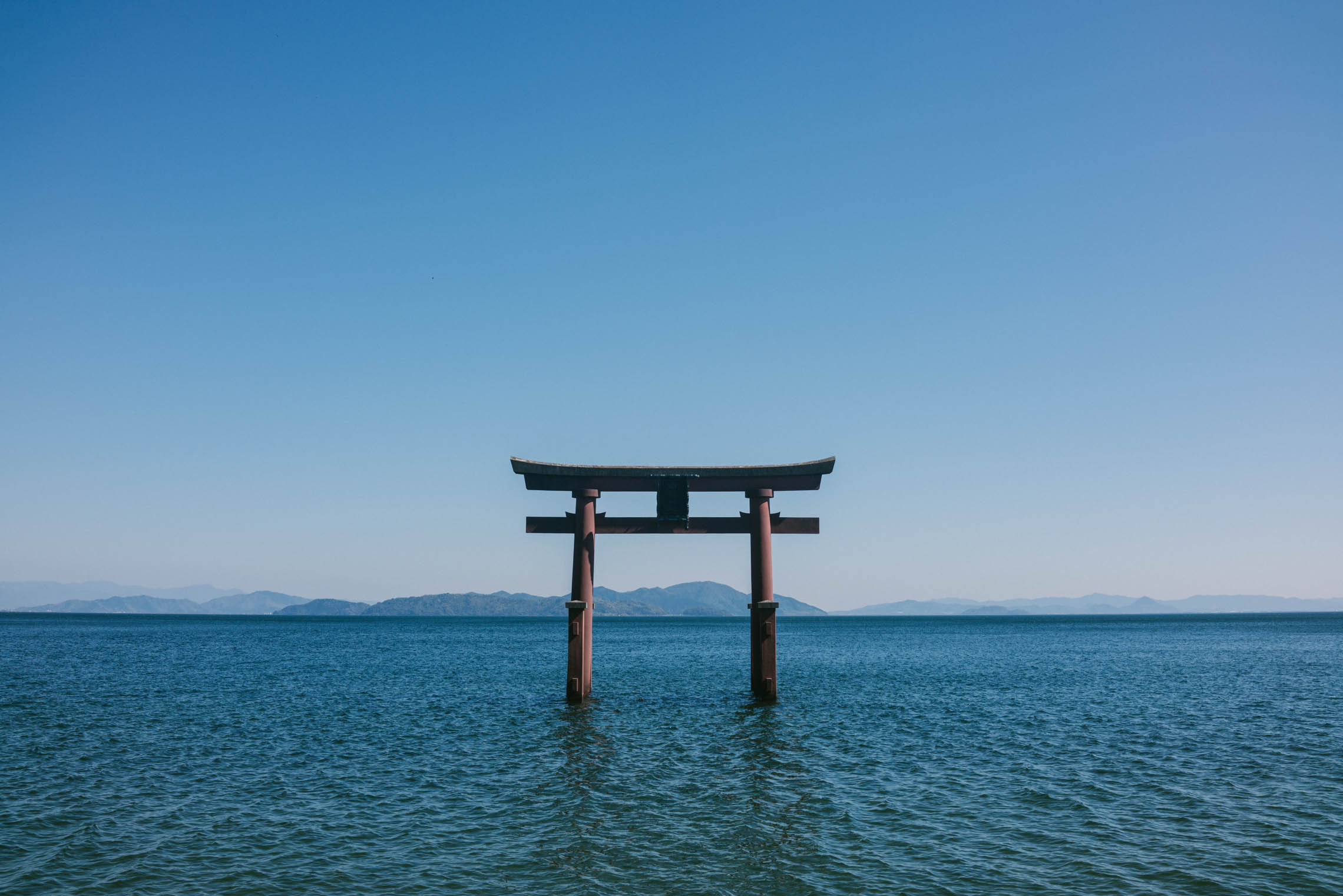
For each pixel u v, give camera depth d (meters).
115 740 25.83
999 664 65.31
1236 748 25.36
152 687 42.31
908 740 26.55
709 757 23.45
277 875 13.64
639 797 18.86
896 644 108.25
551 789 19.50
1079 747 25.48
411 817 17.12
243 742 25.81
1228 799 18.73
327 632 160.75
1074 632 165.00
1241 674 53.47
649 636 150.00
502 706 34.88
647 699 37.09
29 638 105.19
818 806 18.09
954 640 125.50
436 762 22.62
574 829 16.28
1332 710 34.34
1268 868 13.95
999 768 22.19
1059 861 14.41
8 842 15.13
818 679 49.97
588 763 22.45
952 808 18.02
